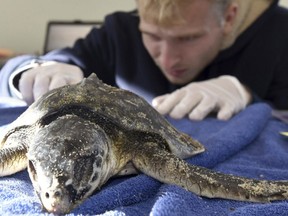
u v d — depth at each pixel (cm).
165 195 54
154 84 152
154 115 73
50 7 268
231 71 147
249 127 93
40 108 68
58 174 54
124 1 265
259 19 146
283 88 144
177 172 59
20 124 68
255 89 143
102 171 60
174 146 69
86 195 56
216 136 85
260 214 51
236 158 81
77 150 57
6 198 54
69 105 67
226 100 119
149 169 62
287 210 52
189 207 53
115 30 163
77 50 160
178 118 114
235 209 54
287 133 97
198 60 132
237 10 136
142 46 157
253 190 57
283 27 150
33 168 57
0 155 62
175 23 117
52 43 260
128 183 58
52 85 110
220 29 130
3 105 120
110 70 164
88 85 71
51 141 57
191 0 114
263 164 79
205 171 60
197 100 116
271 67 145
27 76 120
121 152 67
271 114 121
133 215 52
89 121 64
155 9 116
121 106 69
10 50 264
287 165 78
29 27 270
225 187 57
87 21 262
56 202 51
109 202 54
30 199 54
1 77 139
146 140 68
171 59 129
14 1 266
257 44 147
